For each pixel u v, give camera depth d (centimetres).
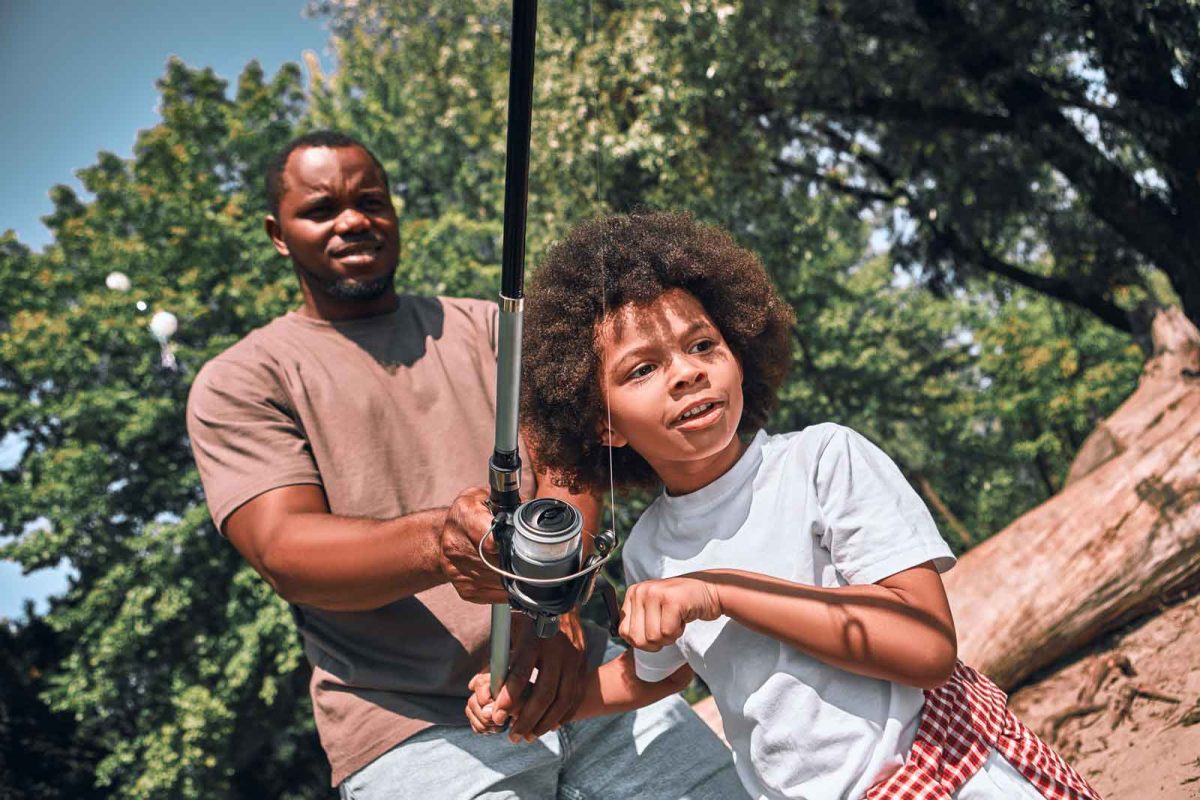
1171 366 468
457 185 1532
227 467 193
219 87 1549
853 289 1962
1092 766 335
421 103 1396
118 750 1323
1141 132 613
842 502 144
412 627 189
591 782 198
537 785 192
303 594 178
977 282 1152
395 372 205
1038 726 371
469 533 145
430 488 200
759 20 820
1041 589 405
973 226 899
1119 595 399
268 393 199
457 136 1429
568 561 125
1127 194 713
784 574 146
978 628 404
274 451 193
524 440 204
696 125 838
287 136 1530
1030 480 2169
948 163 880
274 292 1341
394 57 1562
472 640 188
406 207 1586
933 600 137
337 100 1667
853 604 135
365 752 188
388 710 188
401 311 215
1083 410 1875
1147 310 699
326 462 196
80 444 1381
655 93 786
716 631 150
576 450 168
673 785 197
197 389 202
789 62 846
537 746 189
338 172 208
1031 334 1906
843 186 1043
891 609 135
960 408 1973
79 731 1572
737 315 159
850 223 1106
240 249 1417
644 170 855
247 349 207
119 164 1489
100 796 1584
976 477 2019
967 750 140
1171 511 407
